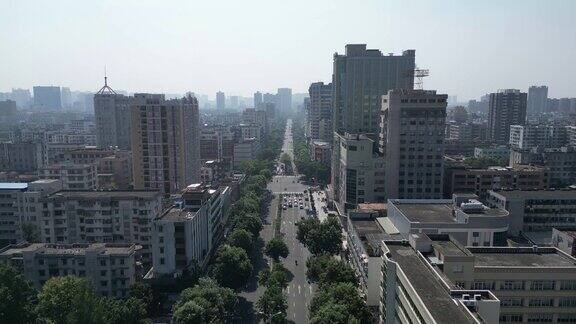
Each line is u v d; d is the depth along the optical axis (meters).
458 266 119.00
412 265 120.81
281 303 145.75
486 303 99.38
